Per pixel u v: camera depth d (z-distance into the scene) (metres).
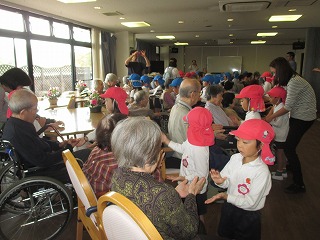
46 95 5.49
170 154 2.21
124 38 9.47
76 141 2.33
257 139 1.29
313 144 4.85
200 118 1.62
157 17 6.81
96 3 5.23
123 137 0.97
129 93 4.60
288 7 5.70
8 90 2.57
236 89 5.70
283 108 2.76
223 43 13.97
